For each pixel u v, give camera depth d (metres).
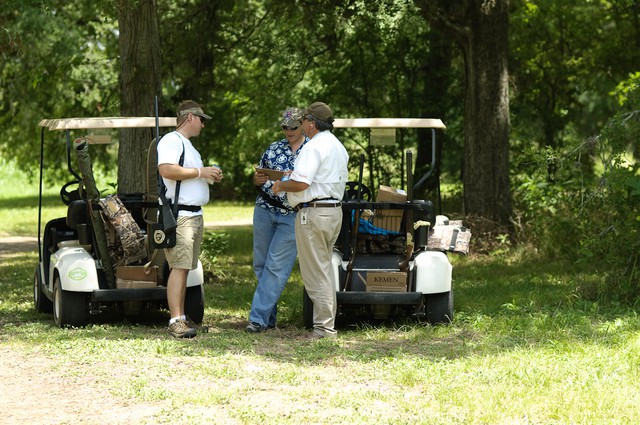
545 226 19.91
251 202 48.53
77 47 29.44
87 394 7.86
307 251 10.40
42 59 28.72
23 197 50.03
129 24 16.12
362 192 12.63
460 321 11.62
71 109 38.44
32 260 21.11
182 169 10.22
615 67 30.20
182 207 10.39
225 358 9.20
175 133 10.45
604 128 13.54
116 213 10.85
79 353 9.41
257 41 25.55
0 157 54.59
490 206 21.20
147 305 12.22
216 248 17.86
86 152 10.73
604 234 13.54
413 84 27.78
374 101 28.09
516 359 9.09
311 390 7.91
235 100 35.19
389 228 11.41
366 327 11.39
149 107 16.22
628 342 9.98
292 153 11.18
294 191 10.18
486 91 21.23
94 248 11.30
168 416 7.10
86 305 11.12
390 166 28.00
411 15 20.81
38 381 8.34
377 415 7.11
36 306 12.82
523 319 11.65
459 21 21.33
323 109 10.30
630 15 28.48
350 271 11.20
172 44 22.05
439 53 27.22
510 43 30.20
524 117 29.30
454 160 33.12
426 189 26.97
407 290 11.24
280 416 7.09
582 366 8.77
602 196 13.59
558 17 28.77
